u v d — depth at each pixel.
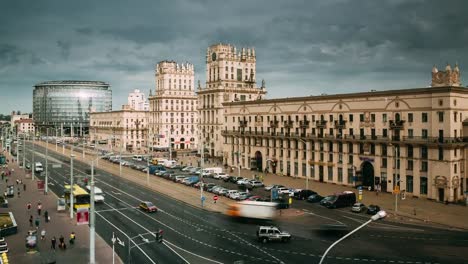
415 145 83.88
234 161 136.12
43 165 144.00
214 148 159.75
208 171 117.31
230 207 63.31
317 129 105.69
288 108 114.69
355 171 95.31
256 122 126.75
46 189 91.69
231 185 101.56
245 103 131.00
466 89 80.69
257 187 97.38
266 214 58.19
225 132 139.38
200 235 57.56
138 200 84.12
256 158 127.56
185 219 67.25
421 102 83.00
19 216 70.12
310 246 52.09
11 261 47.41
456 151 79.88
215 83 159.75
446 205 77.12
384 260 46.62
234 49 159.25
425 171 82.69
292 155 113.56
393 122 87.94
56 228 62.50
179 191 93.88
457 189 80.19
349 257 47.69
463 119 81.69
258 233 54.41
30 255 49.53
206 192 92.44
